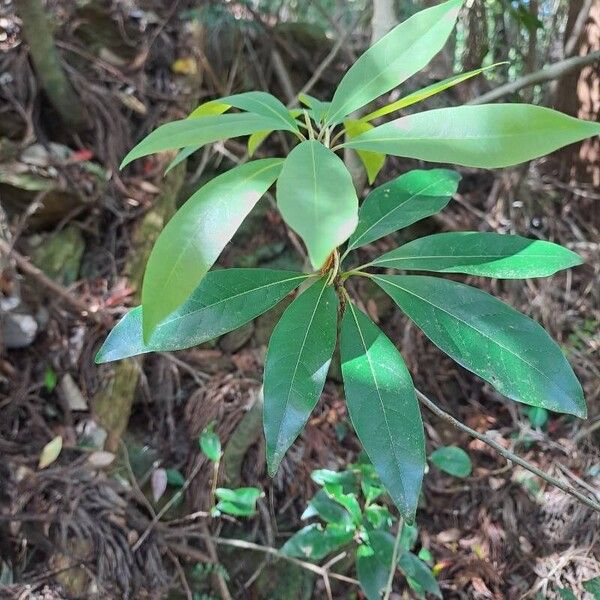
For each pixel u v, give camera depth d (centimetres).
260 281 38
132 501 75
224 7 111
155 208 94
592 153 113
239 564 77
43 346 79
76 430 75
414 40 35
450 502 90
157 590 70
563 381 34
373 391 34
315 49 119
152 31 105
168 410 85
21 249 83
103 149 94
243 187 30
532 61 95
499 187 113
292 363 34
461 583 82
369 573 66
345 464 88
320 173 26
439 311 36
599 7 101
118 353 36
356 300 103
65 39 98
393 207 43
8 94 88
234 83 111
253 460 83
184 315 37
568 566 82
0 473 68
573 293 110
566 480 90
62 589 63
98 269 88
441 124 31
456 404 102
